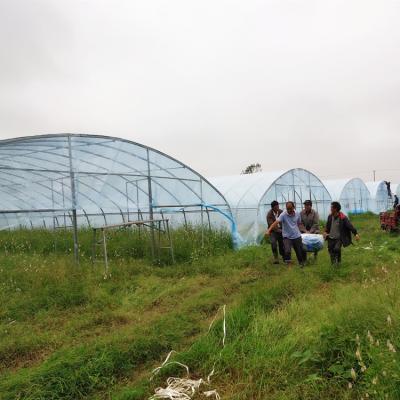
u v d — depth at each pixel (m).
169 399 4.10
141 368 5.01
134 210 17.92
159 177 13.57
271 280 8.21
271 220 10.85
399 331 4.13
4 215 19.89
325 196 22.83
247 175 20.48
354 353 4.12
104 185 14.30
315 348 4.43
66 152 11.62
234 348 4.84
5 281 8.78
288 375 4.18
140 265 10.30
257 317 5.58
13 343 5.68
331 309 5.27
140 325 6.19
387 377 3.48
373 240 14.32
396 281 6.10
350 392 3.70
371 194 33.75
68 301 7.58
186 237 13.37
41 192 16.11
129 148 12.27
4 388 4.36
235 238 13.98
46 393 4.25
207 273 9.85
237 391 4.16
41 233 16.16
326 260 10.38
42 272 9.09
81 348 5.17
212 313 6.90
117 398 4.18
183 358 4.86
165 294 8.03
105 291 8.16
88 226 18.48
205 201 14.41
